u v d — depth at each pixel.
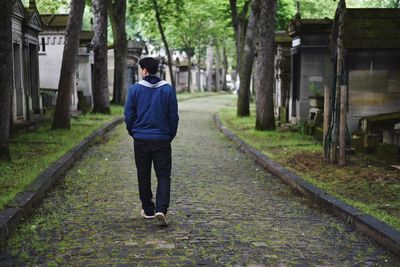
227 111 28.61
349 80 14.26
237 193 8.29
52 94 21.88
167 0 34.75
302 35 17.47
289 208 7.27
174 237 5.68
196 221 6.43
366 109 14.35
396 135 11.31
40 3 27.31
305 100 17.67
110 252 5.11
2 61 9.40
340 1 9.96
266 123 16.77
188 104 39.25
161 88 6.17
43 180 7.80
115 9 27.53
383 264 4.86
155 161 6.19
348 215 6.35
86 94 25.78
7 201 6.39
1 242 5.17
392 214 6.35
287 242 5.57
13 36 15.55
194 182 9.18
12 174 8.27
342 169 9.58
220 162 11.54
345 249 5.33
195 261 4.87
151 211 6.43
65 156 10.48
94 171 9.98
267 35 16.30
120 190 8.27
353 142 12.09
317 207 7.30
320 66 17.55
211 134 17.88
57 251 5.12
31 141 12.61
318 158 10.92
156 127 6.13
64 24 25.06
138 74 38.75
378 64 14.23
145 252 5.13
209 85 70.50
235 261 4.89
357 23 14.22
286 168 9.85
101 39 22.31
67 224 6.18
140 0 34.28
